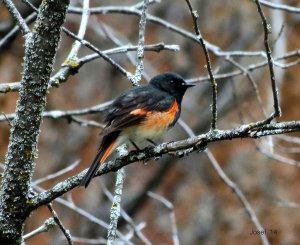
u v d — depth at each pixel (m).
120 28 15.45
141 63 7.58
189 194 15.27
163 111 7.50
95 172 6.11
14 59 14.33
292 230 14.58
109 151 6.51
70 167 8.74
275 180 15.05
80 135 14.65
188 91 15.62
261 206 14.88
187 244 14.84
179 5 16.12
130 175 15.09
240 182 15.17
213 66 15.70
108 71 14.93
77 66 8.09
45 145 14.49
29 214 5.91
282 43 11.11
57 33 5.65
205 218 15.04
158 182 15.14
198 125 15.29
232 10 16.33
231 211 14.99
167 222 14.93
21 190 5.83
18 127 5.79
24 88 5.75
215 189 15.27
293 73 15.65
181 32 9.53
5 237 5.87
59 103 14.65
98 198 14.32
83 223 14.14
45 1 5.57
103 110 9.67
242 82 15.38
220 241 14.80
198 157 15.47
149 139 7.50
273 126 5.51
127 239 8.82
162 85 8.04
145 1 7.53
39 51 5.66
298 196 14.88
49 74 5.75
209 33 16.20
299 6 16.06
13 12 7.11
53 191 5.89
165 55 15.62
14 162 5.82
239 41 16.19
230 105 15.29
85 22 8.44
